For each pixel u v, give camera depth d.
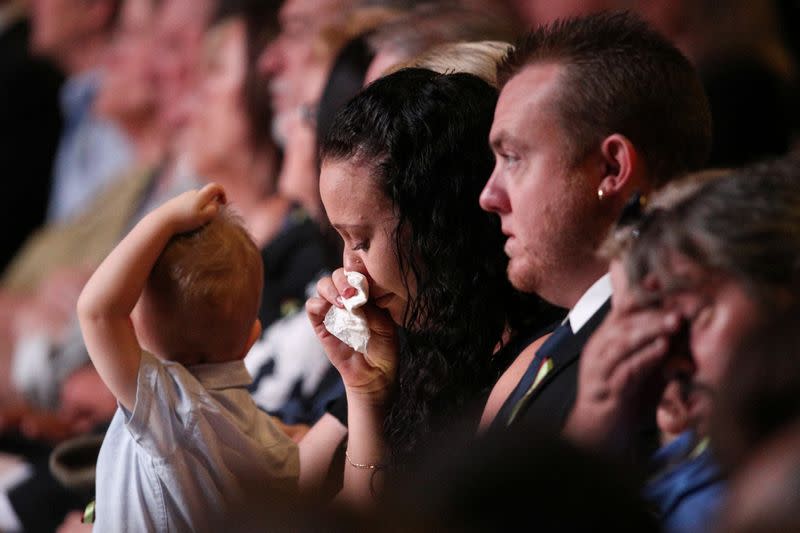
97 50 14.30
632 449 3.76
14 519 8.65
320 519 2.79
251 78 11.03
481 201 4.39
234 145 11.16
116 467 5.06
